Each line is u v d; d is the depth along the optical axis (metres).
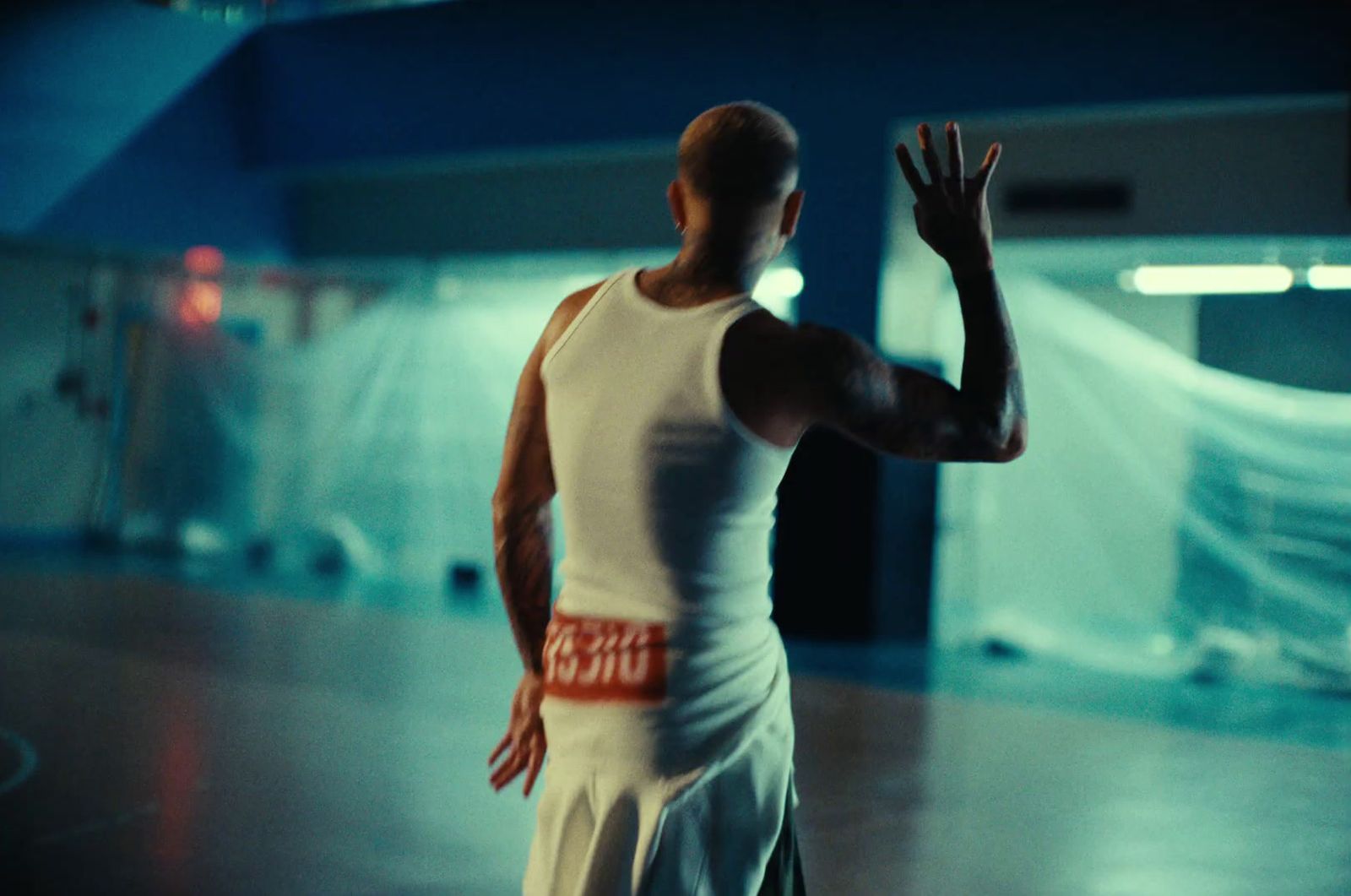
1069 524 11.86
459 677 7.87
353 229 13.50
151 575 12.22
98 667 7.69
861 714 7.37
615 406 1.82
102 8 12.32
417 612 10.77
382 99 12.49
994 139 10.09
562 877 1.83
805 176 10.36
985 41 9.65
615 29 11.17
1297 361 10.70
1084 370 11.74
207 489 14.59
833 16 10.17
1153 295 11.34
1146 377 11.44
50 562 12.75
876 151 10.08
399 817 5.04
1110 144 9.71
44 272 14.12
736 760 1.80
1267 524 10.84
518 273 13.44
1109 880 4.64
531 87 11.71
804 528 10.25
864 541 10.12
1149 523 11.50
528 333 13.67
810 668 8.85
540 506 2.02
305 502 14.53
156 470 14.59
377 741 6.21
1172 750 6.79
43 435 14.20
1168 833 5.26
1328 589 10.52
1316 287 10.56
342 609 10.72
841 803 5.48
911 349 10.59
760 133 1.82
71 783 5.29
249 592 11.45
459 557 13.95
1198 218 9.46
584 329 1.88
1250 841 5.18
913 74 9.91
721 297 1.82
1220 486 11.11
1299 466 10.73
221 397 14.66
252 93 13.23
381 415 14.38
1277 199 9.22
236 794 5.23
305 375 14.62
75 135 12.30
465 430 13.99
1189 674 9.44
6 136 11.94
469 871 4.45
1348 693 9.02
